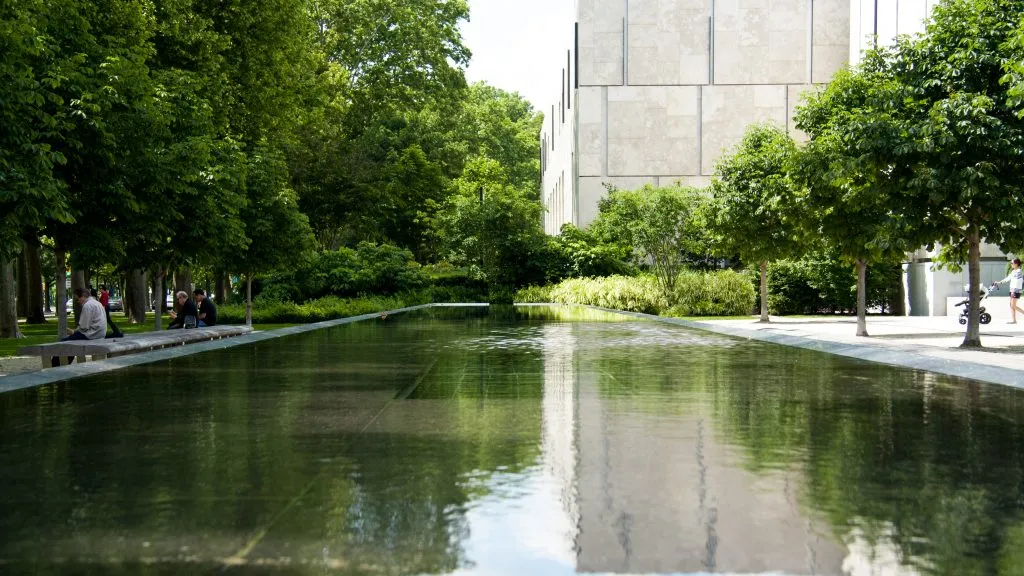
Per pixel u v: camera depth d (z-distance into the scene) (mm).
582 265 51562
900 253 16297
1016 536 4602
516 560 4219
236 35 31359
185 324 21969
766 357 15727
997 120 14367
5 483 5922
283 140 35406
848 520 4922
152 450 7113
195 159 17797
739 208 26359
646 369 13570
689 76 50344
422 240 67250
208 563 4176
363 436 7723
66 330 16484
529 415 8906
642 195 44094
